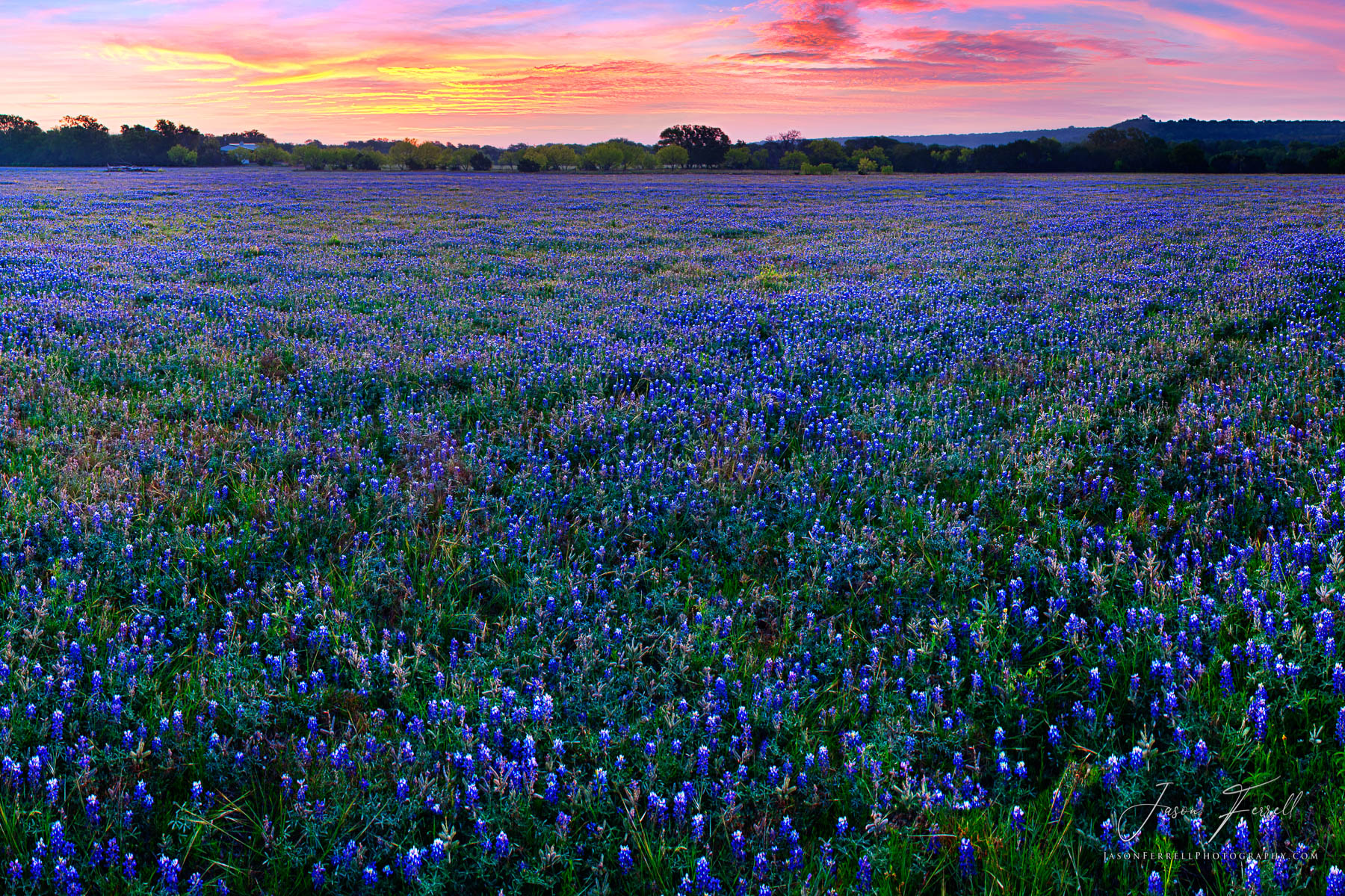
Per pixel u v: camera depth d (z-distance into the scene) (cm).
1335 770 329
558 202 4572
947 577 498
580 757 364
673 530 570
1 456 637
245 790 343
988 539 537
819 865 306
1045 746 372
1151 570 468
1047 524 545
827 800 341
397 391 852
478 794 336
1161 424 746
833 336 1148
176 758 352
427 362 938
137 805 324
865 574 507
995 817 327
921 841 314
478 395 843
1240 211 3294
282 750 362
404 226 2981
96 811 312
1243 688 371
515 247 2378
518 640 438
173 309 1257
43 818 310
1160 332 1080
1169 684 375
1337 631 393
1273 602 428
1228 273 1567
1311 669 376
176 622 448
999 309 1298
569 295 1532
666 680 410
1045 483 609
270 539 524
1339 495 538
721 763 360
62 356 926
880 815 320
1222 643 410
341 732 378
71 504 539
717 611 469
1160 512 569
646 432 753
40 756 333
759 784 345
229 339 1062
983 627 439
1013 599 476
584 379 905
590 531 555
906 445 710
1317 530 489
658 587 503
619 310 1353
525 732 373
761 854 302
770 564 537
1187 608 431
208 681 395
